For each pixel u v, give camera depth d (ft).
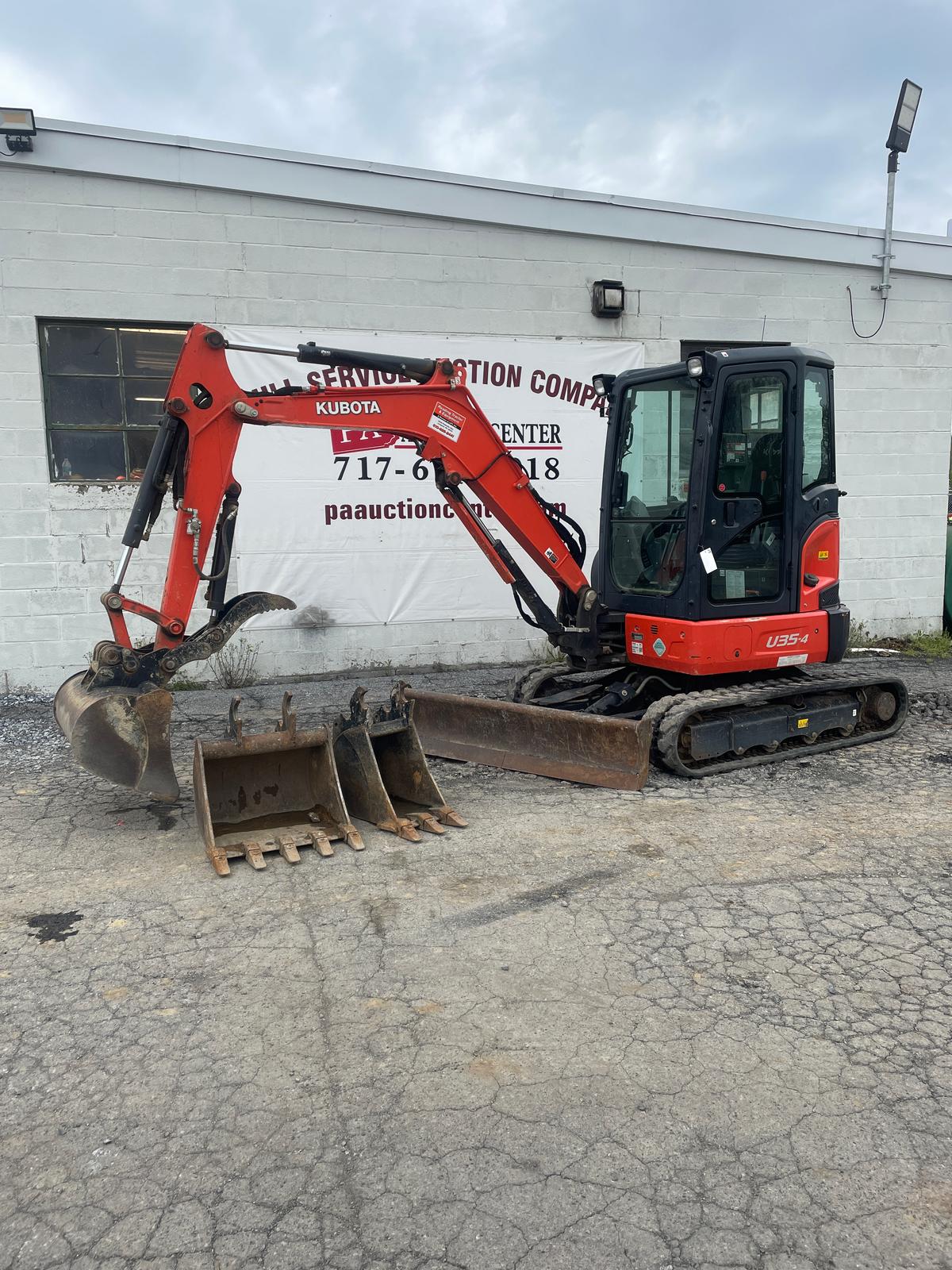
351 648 29.30
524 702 21.65
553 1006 10.56
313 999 10.75
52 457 26.73
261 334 27.50
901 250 32.99
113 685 15.70
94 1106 8.93
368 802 16.58
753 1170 8.06
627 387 20.33
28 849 15.48
